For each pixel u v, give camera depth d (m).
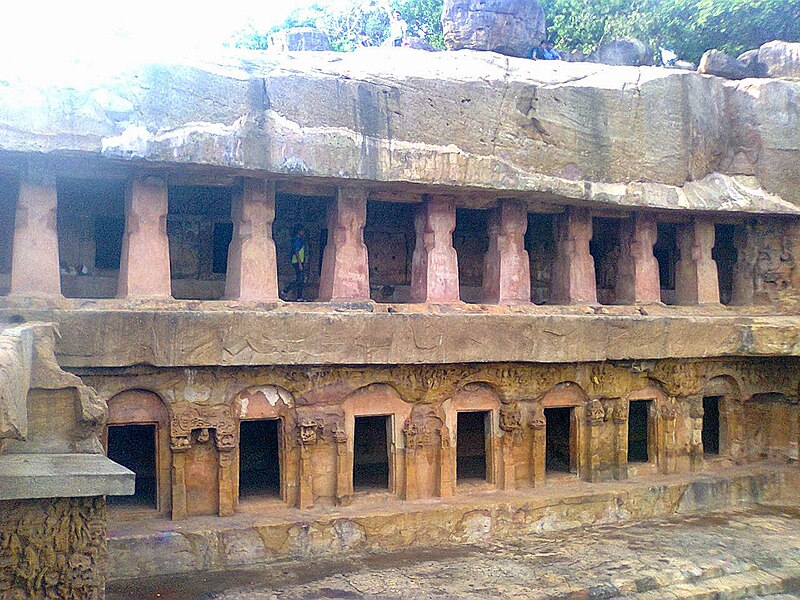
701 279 14.07
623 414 13.20
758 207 13.49
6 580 5.72
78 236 12.02
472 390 12.04
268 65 10.17
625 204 12.52
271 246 10.80
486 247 14.67
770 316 13.88
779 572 10.56
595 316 12.34
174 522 9.97
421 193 11.77
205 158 9.63
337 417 10.99
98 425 7.08
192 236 12.82
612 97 12.36
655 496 12.85
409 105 10.84
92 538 6.02
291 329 10.12
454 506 11.25
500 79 11.46
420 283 11.99
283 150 10.07
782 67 14.91
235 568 9.74
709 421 16.67
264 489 11.65
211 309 10.23
